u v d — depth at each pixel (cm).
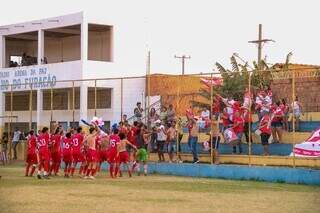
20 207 1884
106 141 3238
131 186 2675
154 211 1814
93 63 5053
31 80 5375
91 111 4919
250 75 3509
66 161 3219
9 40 6053
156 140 3728
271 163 3209
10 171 3644
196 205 1981
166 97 4038
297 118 3428
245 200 2147
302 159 3106
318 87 3588
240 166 3164
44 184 2741
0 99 5569
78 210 1819
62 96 5147
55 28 5356
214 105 3538
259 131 3466
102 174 3497
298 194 2375
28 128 5416
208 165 3306
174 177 3297
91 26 5259
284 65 4716
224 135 3491
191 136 3466
